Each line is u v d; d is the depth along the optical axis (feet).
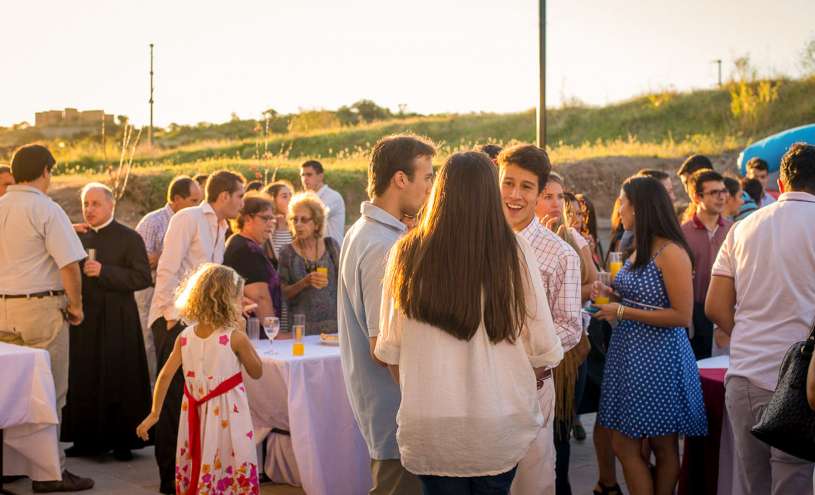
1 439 17.28
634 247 14.19
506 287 8.98
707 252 20.34
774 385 12.00
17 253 17.54
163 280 18.93
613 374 14.19
